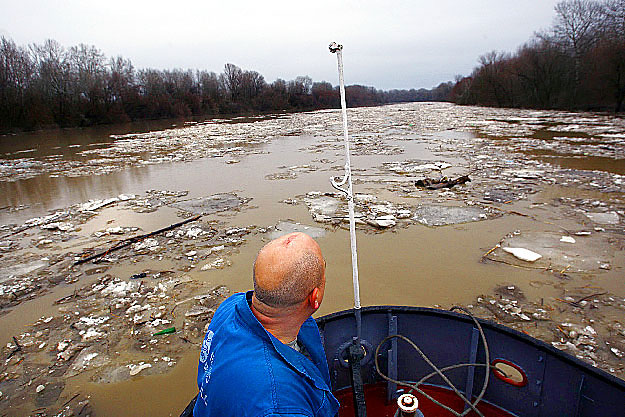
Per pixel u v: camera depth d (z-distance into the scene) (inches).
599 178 451.5
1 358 183.5
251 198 435.2
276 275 50.1
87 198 475.8
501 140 792.9
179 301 226.1
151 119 2139.5
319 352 66.2
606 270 238.4
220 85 2819.9
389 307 104.0
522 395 95.7
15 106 1562.5
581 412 87.4
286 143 919.0
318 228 331.9
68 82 1803.6
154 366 175.0
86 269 273.0
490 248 277.0
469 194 407.8
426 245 287.1
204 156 761.0
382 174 525.7
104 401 156.3
